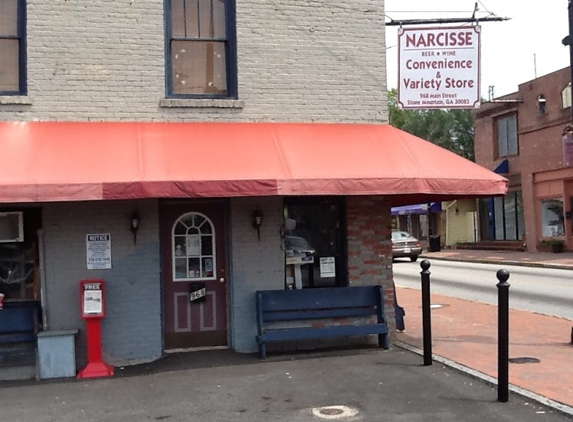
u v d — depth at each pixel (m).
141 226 8.61
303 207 9.28
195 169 7.72
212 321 9.05
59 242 8.39
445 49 9.34
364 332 8.73
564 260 24.41
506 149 32.25
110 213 8.53
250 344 8.88
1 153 7.62
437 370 7.76
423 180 8.15
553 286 17.31
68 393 7.19
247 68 9.11
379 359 8.38
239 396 6.85
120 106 8.68
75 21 8.62
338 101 9.39
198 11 9.20
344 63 9.44
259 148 8.34
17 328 8.06
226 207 9.00
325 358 8.48
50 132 8.17
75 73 8.58
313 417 6.10
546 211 28.75
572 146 14.09
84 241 8.46
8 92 8.50
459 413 6.12
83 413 6.44
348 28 9.49
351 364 8.11
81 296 8.06
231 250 8.89
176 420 6.14
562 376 7.45
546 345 9.38
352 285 9.23
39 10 8.53
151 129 8.51
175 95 9.01
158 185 7.41
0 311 8.02
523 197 29.92
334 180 7.87
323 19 9.41
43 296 8.30
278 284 8.98
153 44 8.82
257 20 9.19
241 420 6.08
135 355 8.55
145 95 8.76
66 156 7.68
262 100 9.12
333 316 8.92
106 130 8.37
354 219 9.30
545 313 12.86
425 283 8.02
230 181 7.59
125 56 8.73
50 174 7.31
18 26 8.62
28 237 8.49
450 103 9.33
